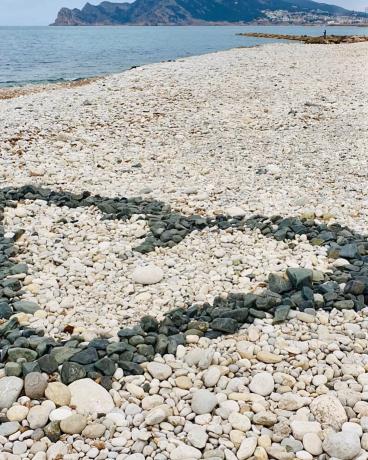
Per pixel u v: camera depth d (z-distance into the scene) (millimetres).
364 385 3057
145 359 3240
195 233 4703
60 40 57094
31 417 2830
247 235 4680
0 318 3570
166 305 3760
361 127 8500
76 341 3326
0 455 2662
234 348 3338
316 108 9664
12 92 13227
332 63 16406
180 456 2674
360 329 3492
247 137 7945
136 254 4375
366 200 5465
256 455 2684
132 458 2666
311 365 3203
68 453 2697
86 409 2906
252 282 3988
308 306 3684
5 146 7008
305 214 5020
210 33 81125
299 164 6727
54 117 8586
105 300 3814
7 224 4801
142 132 8031
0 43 49188
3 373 3074
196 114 9078
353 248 4359
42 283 3973
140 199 5371
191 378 3133
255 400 2979
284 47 24125
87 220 4914
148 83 11484
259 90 11109
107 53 32594
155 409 2875
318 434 2783
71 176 6078
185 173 6348
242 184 5969
